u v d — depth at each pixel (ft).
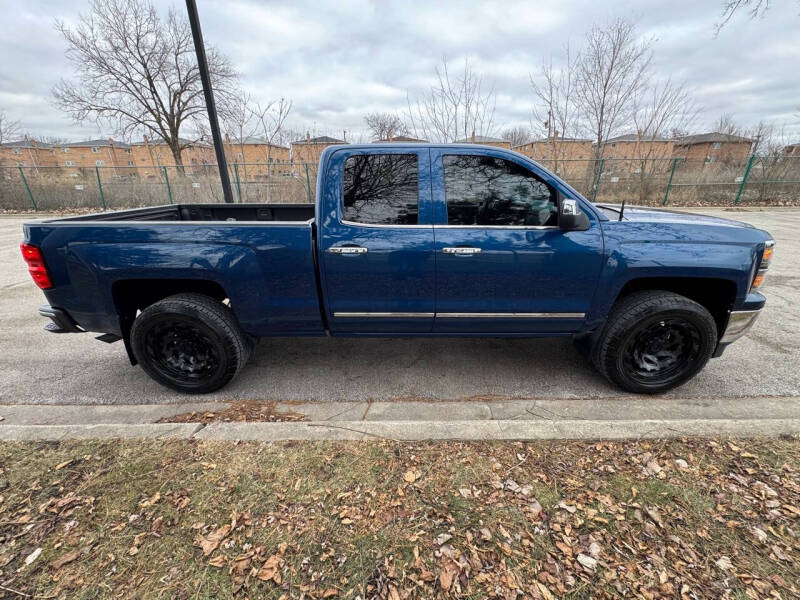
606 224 8.98
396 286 9.19
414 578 5.01
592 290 9.15
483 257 8.90
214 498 6.29
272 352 12.64
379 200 9.04
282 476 6.72
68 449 7.41
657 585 4.89
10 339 13.65
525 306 9.33
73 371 11.45
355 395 10.05
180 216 14.69
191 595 4.83
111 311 9.43
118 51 82.17
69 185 58.59
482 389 10.26
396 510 6.03
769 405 9.29
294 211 15.20
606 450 7.27
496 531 5.66
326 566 5.18
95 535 5.66
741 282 8.92
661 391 9.78
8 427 7.99
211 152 89.30
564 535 5.60
